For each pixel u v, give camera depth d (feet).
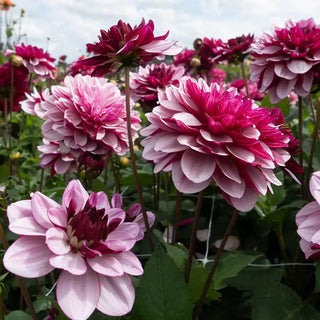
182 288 3.31
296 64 5.77
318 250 3.23
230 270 4.17
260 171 3.14
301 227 3.24
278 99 6.09
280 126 4.57
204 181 3.13
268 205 5.84
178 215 5.28
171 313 3.29
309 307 4.59
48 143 6.78
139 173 6.68
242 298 5.23
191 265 3.89
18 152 6.87
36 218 2.62
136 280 3.86
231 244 6.08
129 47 3.43
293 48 5.98
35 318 3.28
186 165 3.07
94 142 5.39
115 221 2.82
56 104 5.35
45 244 2.59
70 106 5.36
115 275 2.51
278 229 5.62
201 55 11.46
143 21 3.70
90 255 2.55
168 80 6.54
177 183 3.14
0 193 4.47
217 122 3.03
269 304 4.59
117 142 5.45
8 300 4.76
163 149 3.13
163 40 3.75
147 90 6.53
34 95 7.30
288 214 5.91
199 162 3.12
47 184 8.18
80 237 2.62
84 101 5.30
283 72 5.90
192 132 3.16
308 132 9.48
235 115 3.17
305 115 10.23
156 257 3.37
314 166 6.16
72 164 6.23
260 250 5.96
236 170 3.12
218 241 6.17
